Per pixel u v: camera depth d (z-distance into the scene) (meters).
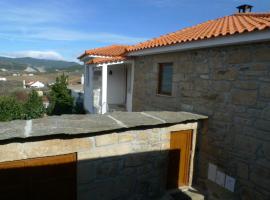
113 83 12.69
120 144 4.09
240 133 4.70
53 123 3.76
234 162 4.84
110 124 3.91
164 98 6.99
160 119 4.63
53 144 3.47
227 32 4.52
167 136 4.82
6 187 3.34
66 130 3.43
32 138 3.19
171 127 4.88
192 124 5.32
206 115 5.47
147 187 4.66
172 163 5.21
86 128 3.61
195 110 5.79
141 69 8.32
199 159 5.67
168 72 6.97
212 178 5.36
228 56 4.91
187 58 6.04
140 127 4.21
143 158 4.46
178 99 6.39
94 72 13.37
